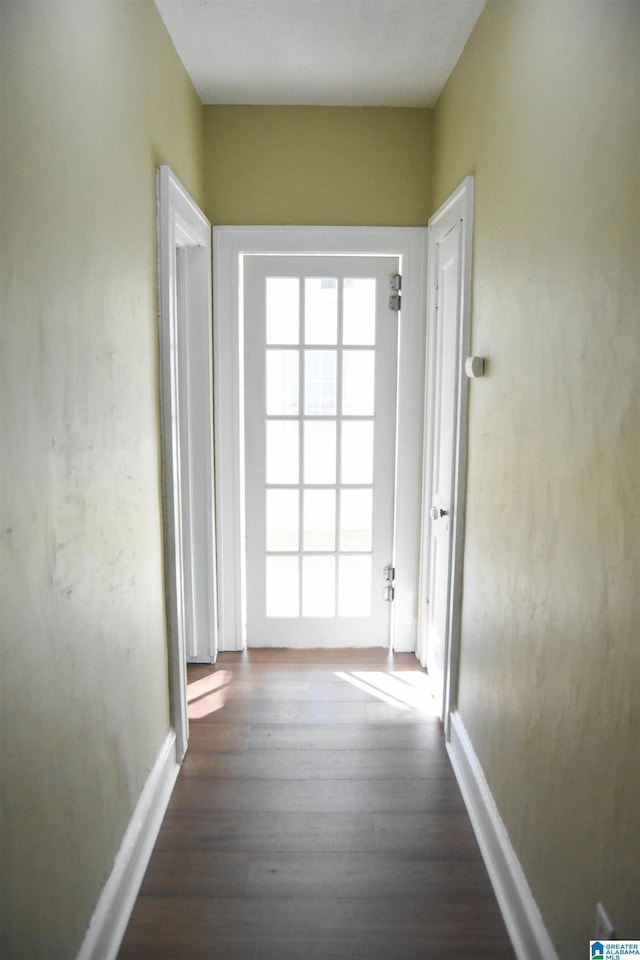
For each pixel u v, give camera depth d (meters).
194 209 2.75
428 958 1.69
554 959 1.51
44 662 1.29
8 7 1.11
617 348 1.21
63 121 1.36
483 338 2.21
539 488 1.63
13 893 1.17
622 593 1.19
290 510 3.45
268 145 3.12
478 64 2.29
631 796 1.15
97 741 1.62
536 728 1.65
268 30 2.38
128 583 1.88
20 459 1.17
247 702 2.98
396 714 2.89
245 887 1.92
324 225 3.17
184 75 2.66
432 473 3.16
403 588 3.45
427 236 3.17
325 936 1.76
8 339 1.12
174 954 1.70
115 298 1.73
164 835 2.13
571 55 1.44
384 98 3.02
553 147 1.55
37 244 1.23
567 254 1.46
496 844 1.95
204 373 3.17
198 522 3.28
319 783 2.40
